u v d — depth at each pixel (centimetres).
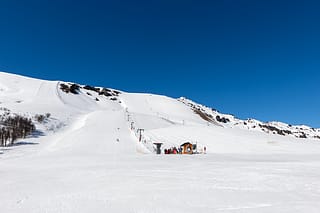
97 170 1414
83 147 3384
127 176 1182
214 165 1548
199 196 786
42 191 952
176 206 693
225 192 828
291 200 721
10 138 4019
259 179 1033
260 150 3606
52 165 1791
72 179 1181
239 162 1778
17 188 1019
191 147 3409
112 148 3400
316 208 647
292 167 1395
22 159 2305
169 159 2062
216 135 5006
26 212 704
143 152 3228
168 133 5375
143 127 6538
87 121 6838
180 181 1024
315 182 962
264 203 698
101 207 712
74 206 733
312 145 4022
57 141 3991
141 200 762
